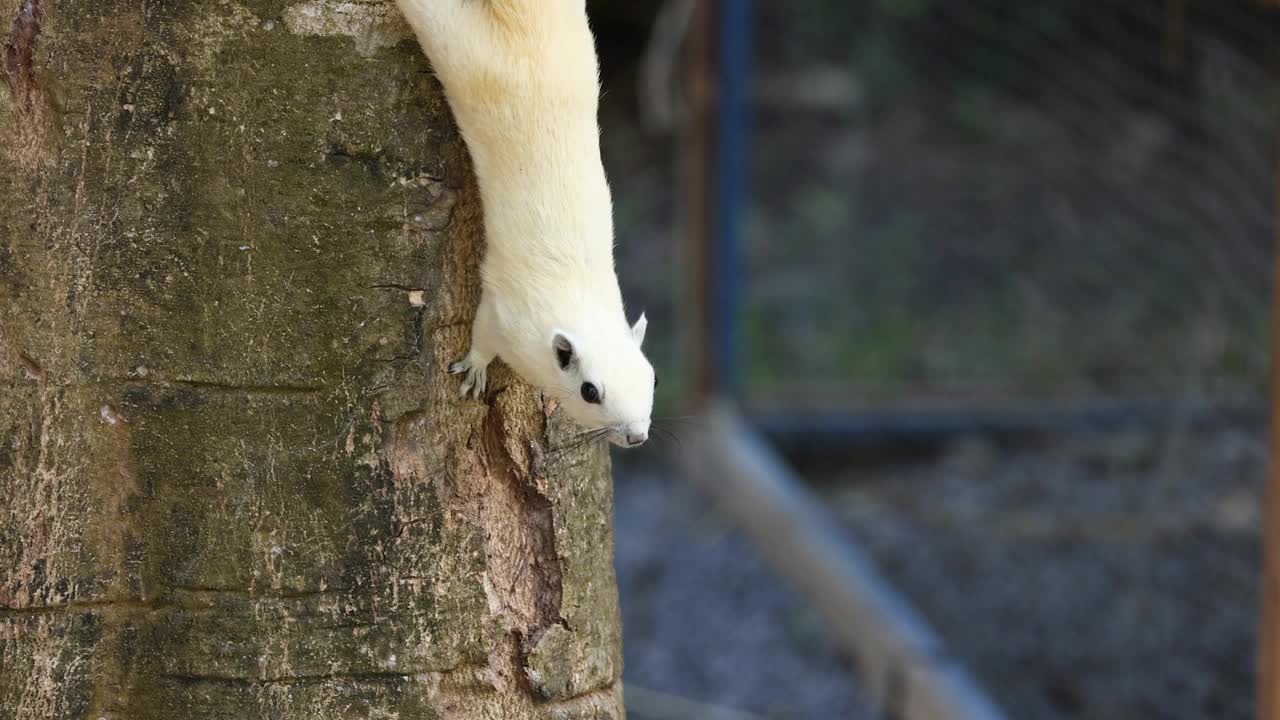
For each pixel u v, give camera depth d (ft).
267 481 13.19
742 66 37.22
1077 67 45.21
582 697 14.84
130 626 13.50
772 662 29.32
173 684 13.48
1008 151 48.57
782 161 50.31
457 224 13.56
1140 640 28.94
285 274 12.89
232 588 13.33
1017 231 47.16
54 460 13.07
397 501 13.42
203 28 12.59
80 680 13.43
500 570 14.28
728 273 38.06
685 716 27.14
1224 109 38.55
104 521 13.34
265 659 13.38
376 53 12.68
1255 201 38.45
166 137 12.75
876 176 49.83
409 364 13.17
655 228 50.44
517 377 14.23
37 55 12.58
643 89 52.85
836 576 30.09
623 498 38.09
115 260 12.91
